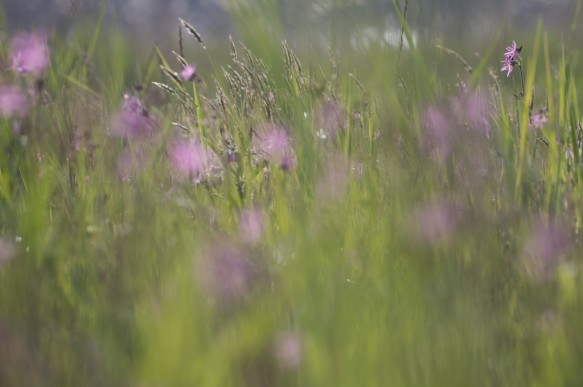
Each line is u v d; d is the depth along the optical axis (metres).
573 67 3.50
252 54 3.44
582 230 3.24
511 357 3.04
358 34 3.06
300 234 3.13
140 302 3.10
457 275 3.08
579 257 3.17
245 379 3.01
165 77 3.87
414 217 3.15
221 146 3.42
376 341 3.02
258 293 3.10
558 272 3.16
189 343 3.00
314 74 3.37
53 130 3.51
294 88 3.34
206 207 3.31
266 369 3.02
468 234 3.12
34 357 3.04
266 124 3.40
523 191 3.26
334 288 3.07
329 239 3.18
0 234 3.30
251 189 3.36
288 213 3.26
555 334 3.06
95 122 3.55
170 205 3.29
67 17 3.98
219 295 3.10
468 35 3.29
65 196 3.36
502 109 3.39
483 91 3.43
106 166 3.40
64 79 3.71
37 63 3.65
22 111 3.50
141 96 3.75
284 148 3.39
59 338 3.07
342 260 3.16
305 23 3.03
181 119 3.60
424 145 3.21
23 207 3.34
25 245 3.22
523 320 3.09
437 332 3.03
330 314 3.04
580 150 3.41
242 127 3.42
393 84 3.20
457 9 3.26
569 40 3.52
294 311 3.06
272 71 3.28
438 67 3.27
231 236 3.22
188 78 3.49
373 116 3.39
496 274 3.11
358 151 3.37
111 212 3.30
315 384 2.99
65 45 3.93
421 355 3.00
